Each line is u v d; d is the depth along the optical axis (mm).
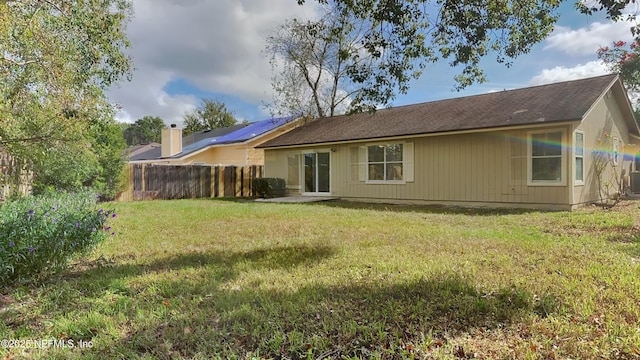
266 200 15102
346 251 5164
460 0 5910
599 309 2922
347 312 2922
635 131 14898
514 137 10602
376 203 13453
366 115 16688
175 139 25297
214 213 10062
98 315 2910
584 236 6023
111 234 5434
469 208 11016
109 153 12820
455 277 3736
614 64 18234
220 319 2840
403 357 2230
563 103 10281
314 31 10445
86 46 7156
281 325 2705
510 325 2672
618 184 13523
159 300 3258
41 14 6617
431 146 12289
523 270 4012
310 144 15594
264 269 4273
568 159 9648
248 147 22359
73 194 8344
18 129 6641
